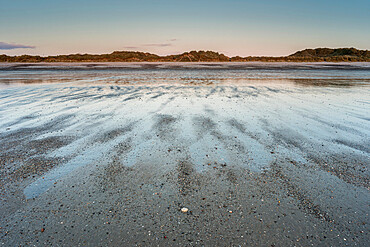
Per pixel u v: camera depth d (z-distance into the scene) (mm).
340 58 119938
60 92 13773
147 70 36531
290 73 30500
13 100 11258
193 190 3768
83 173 4324
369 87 16234
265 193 3682
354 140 5902
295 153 5141
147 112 8688
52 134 6371
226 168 4480
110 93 13266
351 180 4062
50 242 2752
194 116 8102
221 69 39688
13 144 5699
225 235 2842
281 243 2723
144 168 4496
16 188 3848
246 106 9727
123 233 2879
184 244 2709
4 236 2846
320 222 3055
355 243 2719
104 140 5914
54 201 3514
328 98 11750
